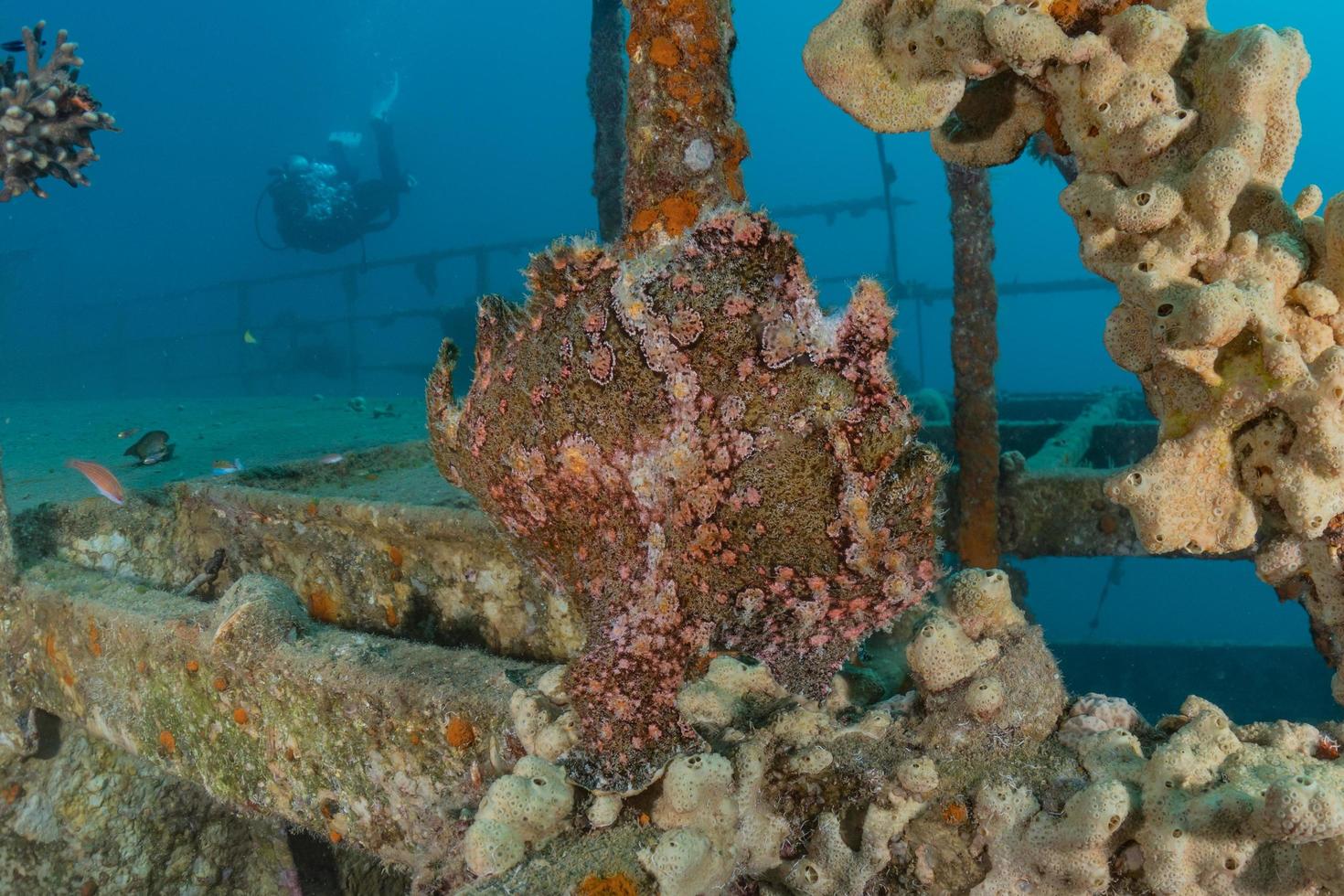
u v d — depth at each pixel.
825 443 1.59
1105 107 1.62
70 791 3.66
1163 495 1.63
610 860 1.76
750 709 2.19
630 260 1.74
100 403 11.56
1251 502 1.64
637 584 1.70
